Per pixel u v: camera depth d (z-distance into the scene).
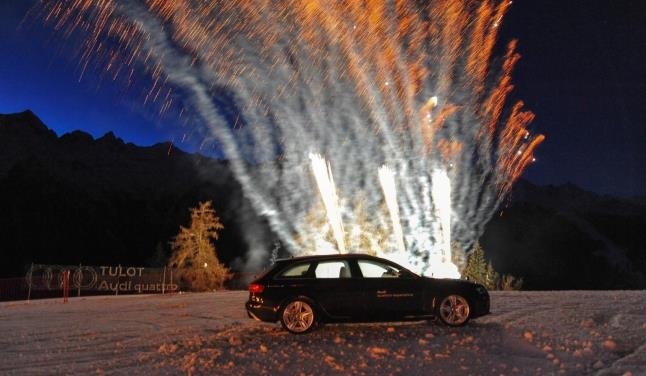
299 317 10.97
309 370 7.86
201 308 16.41
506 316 12.73
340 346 9.48
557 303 15.28
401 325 11.80
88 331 12.10
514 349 8.93
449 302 11.27
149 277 29.53
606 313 12.95
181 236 32.81
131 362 8.78
